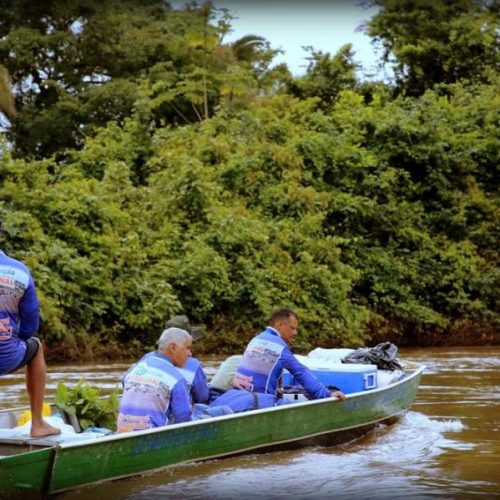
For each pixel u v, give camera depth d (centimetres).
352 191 2002
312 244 1800
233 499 550
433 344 1898
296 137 1995
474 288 1955
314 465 648
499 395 1018
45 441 592
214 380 793
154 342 1545
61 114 2661
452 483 591
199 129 2044
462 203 2061
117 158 1980
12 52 2781
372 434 784
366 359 883
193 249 1639
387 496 557
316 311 1727
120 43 2797
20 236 1471
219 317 1642
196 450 620
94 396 698
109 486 566
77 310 1487
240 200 1859
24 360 592
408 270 1934
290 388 803
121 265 1562
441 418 863
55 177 1752
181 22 2928
